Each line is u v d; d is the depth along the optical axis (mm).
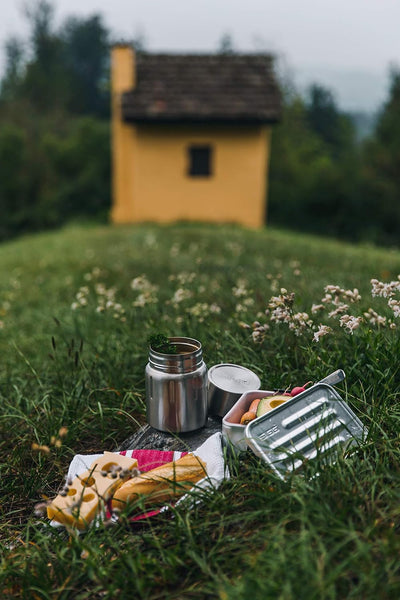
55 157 38469
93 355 5141
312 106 73000
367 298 4938
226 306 6062
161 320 5480
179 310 5879
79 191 36281
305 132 46500
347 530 2330
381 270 8734
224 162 23172
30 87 76750
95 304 7113
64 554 2662
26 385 4867
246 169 23266
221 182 23328
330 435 3020
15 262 13508
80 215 35656
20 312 8383
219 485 2932
